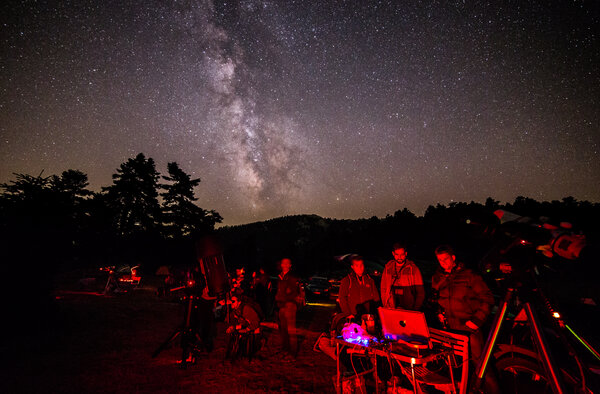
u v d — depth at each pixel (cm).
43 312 962
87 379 530
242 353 648
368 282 531
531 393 335
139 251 4766
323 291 2541
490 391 347
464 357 319
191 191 5478
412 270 498
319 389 484
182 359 583
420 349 342
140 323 1029
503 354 359
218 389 489
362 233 9112
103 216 4581
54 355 666
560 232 254
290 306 683
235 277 673
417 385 337
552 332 368
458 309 387
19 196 2156
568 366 307
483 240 314
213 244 609
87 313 1127
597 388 250
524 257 281
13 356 657
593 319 833
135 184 5056
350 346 382
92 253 4294
